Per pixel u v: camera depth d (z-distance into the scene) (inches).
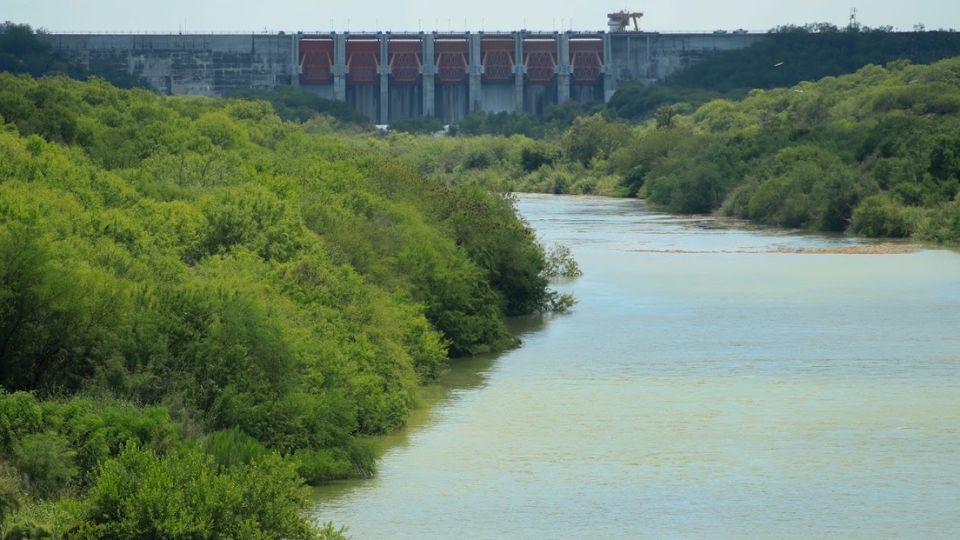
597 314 4311.0
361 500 2253.9
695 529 2132.1
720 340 3806.6
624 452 2564.0
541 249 5039.4
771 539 2089.1
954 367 3403.1
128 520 1830.7
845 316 4261.8
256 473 1939.0
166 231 3105.3
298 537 1941.4
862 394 3080.7
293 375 2423.7
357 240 3472.0
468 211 4286.4
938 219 6904.5
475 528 2122.3
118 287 2380.7
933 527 2150.6
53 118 4431.6
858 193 7475.4
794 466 2477.9
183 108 6151.6
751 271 5502.0
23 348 2269.9
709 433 2711.6
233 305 2412.6
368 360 2797.7
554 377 3267.7
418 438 2659.9
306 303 2876.5
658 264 5757.9
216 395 2330.2
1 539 1803.6
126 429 2085.4
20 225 2453.2
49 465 1969.7
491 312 3703.3
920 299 4648.1
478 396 3043.8
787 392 3102.9
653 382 3211.1
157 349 2322.8
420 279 3533.5
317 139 6565.0
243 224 3191.4
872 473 2438.5
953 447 2610.7
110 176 3654.0
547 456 2532.0
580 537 2089.1
